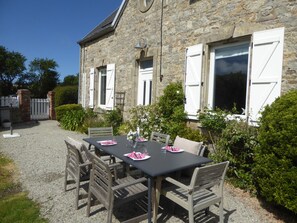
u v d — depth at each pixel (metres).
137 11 7.50
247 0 4.44
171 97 5.83
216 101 5.26
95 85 9.99
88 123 8.88
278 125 2.89
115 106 8.55
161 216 2.93
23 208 3.01
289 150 2.70
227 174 4.15
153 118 5.90
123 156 3.05
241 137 3.92
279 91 3.94
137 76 7.73
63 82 30.73
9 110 10.43
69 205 3.12
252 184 3.72
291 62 3.84
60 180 3.98
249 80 4.41
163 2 6.46
